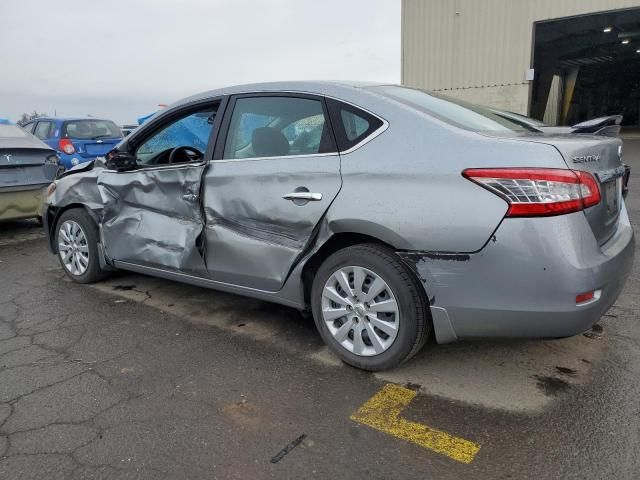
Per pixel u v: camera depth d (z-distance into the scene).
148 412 2.66
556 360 3.08
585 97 32.66
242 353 3.31
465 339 2.70
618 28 19.91
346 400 2.73
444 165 2.57
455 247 2.52
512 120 3.45
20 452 2.35
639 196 7.65
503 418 2.54
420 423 2.52
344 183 2.85
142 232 3.99
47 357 3.30
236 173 3.34
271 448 2.35
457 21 17.84
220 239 3.44
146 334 3.64
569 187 2.36
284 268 3.17
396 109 2.84
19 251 6.20
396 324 2.82
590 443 2.32
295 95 3.22
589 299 2.44
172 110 3.86
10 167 6.43
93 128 10.30
